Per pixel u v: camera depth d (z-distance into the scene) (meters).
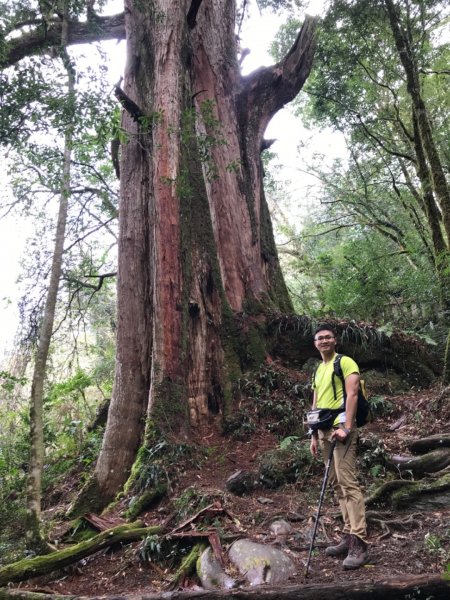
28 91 6.50
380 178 15.52
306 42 11.16
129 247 8.26
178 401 6.99
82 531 5.64
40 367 6.25
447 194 9.55
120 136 6.65
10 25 10.14
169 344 7.18
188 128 7.89
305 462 6.18
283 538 4.61
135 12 9.59
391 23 10.84
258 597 3.61
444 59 13.55
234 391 7.98
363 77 14.20
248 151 10.39
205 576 4.18
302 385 8.09
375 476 5.73
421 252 11.55
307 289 16.98
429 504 4.91
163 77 8.05
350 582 3.55
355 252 13.05
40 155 7.87
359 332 8.66
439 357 8.43
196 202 8.73
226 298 8.67
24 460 9.36
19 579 4.46
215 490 5.66
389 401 7.64
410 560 3.99
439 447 5.84
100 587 4.52
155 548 4.73
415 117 10.55
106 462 6.96
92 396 15.78
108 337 17.59
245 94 10.69
